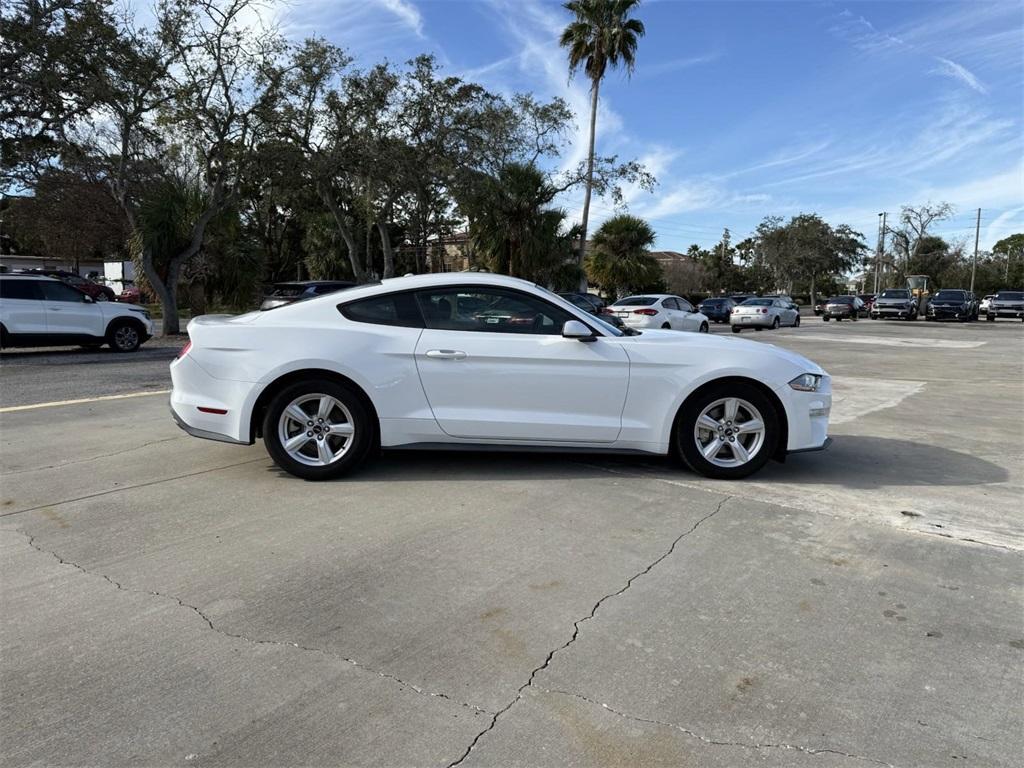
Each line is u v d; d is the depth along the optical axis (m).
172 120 18.06
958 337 23.23
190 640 2.98
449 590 3.47
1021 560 3.89
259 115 18.58
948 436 7.06
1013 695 2.66
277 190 23.41
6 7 15.50
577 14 32.28
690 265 72.19
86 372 11.61
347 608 3.28
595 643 3.00
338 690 2.66
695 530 4.29
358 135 21.19
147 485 5.07
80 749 2.32
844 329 28.81
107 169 18.48
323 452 5.18
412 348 5.11
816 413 5.31
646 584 3.56
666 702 2.61
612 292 41.47
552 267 29.56
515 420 5.14
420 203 27.47
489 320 5.27
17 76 15.98
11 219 35.94
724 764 2.29
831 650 2.96
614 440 5.21
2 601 3.29
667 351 5.19
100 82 15.98
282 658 2.86
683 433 5.26
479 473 5.41
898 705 2.60
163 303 19.58
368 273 25.52
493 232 28.88
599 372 5.14
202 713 2.51
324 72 19.50
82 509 4.54
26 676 2.71
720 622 3.19
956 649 2.98
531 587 3.51
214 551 3.89
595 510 4.62
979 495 5.06
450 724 2.47
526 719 2.51
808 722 2.50
